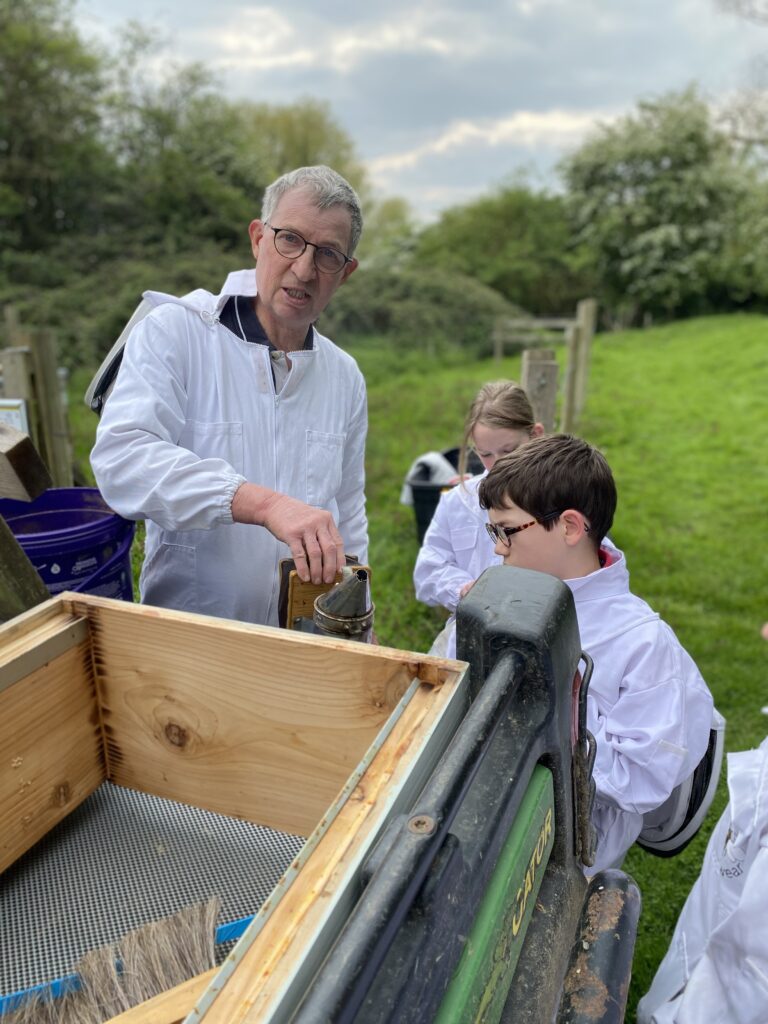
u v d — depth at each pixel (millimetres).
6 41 16500
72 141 17625
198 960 971
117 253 17109
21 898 1116
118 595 1958
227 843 1227
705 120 23297
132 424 1644
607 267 24672
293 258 1718
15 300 14945
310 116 28422
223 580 1857
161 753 1300
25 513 2098
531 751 919
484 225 26781
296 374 1868
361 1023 598
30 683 1161
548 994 973
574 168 25094
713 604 4762
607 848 1491
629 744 1437
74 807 1292
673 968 1606
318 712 1142
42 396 4129
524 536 1589
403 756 876
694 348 16266
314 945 654
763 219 19766
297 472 1901
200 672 1210
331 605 1309
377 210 34938
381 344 17531
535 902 1053
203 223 18516
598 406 10680
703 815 1647
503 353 18922
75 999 942
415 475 4797
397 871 644
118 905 1106
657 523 6277
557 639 948
